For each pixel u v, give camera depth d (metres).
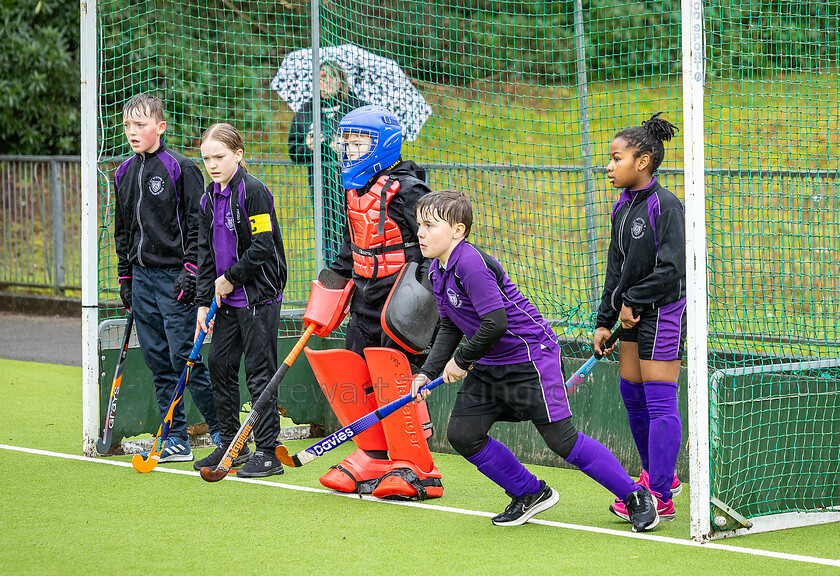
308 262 22.50
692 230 11.65
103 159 17.12
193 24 27.05
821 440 13.27
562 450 12.45
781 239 19.61
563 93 29.12
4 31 37.25
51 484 14.71
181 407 16.50
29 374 23.31
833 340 17.25
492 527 12.72
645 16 25.03
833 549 11.77
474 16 28.06
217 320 15.38
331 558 11.44
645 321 12.90
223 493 14.37
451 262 12.16
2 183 32.94
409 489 13.94
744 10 17.83
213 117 25.78
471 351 11.91
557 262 21.69
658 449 12.84
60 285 32.53
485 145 26.86
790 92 18.58
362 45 23.56
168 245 15.73
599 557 11.45
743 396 12.96
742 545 11.93
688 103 11.55
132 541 12.05
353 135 14.10
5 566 11.12
